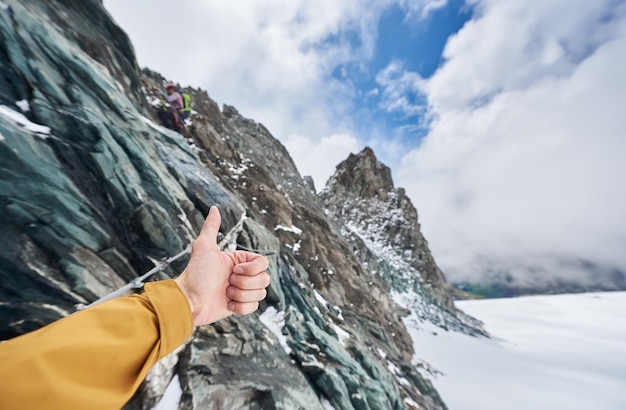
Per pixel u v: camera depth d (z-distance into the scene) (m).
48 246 3.15
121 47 7.49
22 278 2.86
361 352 8.75
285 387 4.84
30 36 4.19
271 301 7.54
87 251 3.55
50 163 3.43
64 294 3.09
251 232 8.10
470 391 17.98
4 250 2.79
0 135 2.96
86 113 4.34
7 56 3.71
